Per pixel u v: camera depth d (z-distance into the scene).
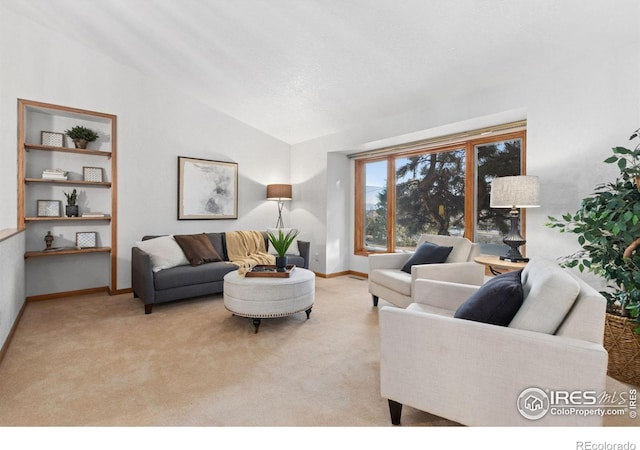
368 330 2.78
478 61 2.73
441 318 1.36
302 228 5.42
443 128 3.58
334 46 2.90
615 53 2.36
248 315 2.72
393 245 4.80
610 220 1.86
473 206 3.80
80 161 3.87
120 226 3.96
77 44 3.66
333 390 1.82
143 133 4.13
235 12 2.70
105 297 3.81
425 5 2.26
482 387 1.26
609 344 1.98
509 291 1.36
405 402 1.44
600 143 2.44
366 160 5.18
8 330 2.46
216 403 1.69
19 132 3.34
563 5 2.06
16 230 2.96
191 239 3.84
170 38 3.27
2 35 3.26
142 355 2.27
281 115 4.61
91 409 1.63
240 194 5.04
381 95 3.56
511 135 3.43
